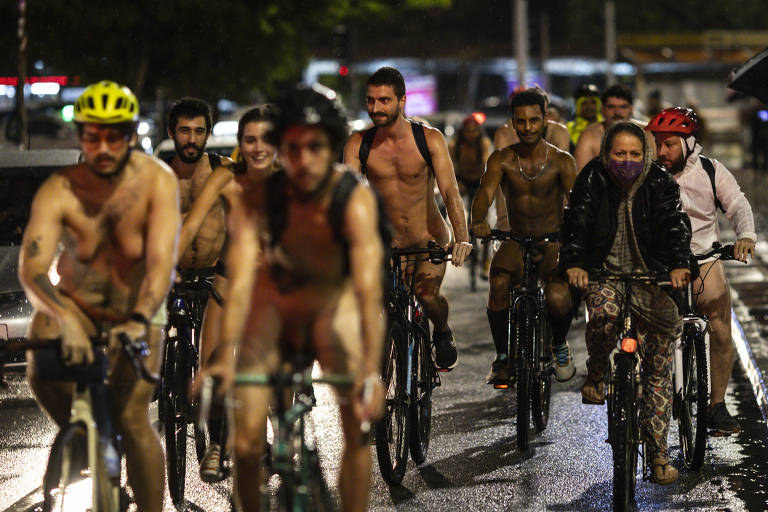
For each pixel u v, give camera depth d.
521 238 20.28
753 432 20.67
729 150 143.38
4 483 17.98
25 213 25.70
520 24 106.56
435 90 184.50
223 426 16.64
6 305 23.50
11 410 22.72
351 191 11.38
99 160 12.65
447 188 19.53
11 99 65.44
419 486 17.73
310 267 11.70
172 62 59.69
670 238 16.14
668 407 16.92
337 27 85.81
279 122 11.15
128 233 13.26
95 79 57.69
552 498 17.03
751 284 35.97
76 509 14.03
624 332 16.12
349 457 12.27
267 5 60.19
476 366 26.98
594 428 21.14
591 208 16.38
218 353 11.33
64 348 12.27
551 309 21.20
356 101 95.56
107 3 54.66
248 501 12.38
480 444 20.17
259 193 11.55
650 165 16.22
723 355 19.33
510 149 21.55
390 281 17.78
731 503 16.64
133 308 13.70
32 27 55.03
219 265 17.36
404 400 17.86
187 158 18.53
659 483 16.98
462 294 38.41
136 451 13.88
